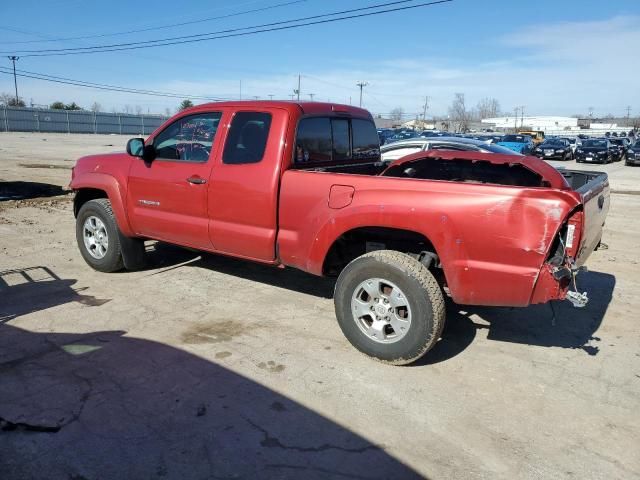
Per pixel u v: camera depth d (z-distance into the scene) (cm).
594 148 3200
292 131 446
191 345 413
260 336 434
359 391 352
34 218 909
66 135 5681
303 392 348
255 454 285
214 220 483
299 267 441
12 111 5953
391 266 372
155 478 265
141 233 551
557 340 444
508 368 391
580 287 589
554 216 331
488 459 287
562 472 278
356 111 558
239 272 610
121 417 314
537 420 325
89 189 599
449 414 328
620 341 445
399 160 482
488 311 509
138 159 541
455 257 359
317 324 462
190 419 315
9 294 518
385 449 293
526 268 343
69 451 283
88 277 579
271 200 439
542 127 12775
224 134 475
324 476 270
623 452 296
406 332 374
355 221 392
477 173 484
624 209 1198
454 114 12356
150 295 525
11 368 370
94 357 389
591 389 364
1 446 286
